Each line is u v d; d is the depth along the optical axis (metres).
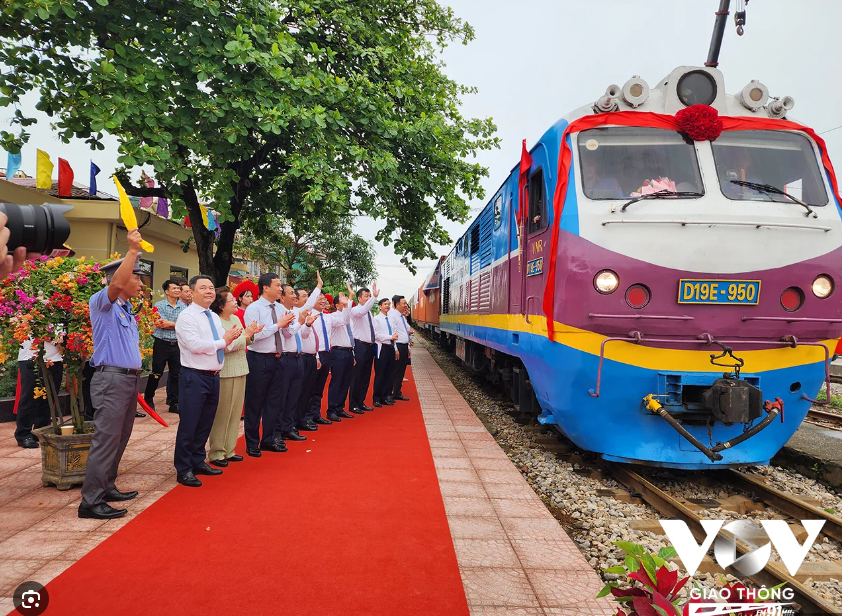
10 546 3.50
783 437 5.02
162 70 8.07
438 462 5.61
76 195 12.73
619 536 4.18
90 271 4.60
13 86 7.90
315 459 5.65
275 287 5.93
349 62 10.93
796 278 4.58
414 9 12.05
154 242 14.32
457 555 3.50
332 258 19.83
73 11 7.13
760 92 5.12
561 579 3.22
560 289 4.83
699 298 4.54
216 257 11.96
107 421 4.00
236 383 5.40
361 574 3.19
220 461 5.35
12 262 1.71
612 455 5.09
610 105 5.07
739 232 4.56
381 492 4.64
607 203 4.74
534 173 5.85
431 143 10.67
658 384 4.69
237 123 8.20
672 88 5.12
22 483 4.75
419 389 11.07
